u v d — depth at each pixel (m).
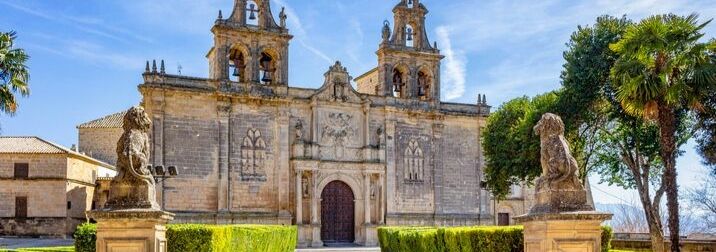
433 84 66.19
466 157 66.62
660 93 32.38
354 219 62.25
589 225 17.02
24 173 66.62
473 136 67.31
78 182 69.94
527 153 50.88
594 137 51.84
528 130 50.31
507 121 56.78
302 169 59.56
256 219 57.84
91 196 73.56
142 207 16.39
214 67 59.78
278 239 44.88
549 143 17.70
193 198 55.97
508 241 25.14
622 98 33.91
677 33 32.44
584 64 46.81
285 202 59.06
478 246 26.80
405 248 39.03
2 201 65.81
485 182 58.56
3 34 40.59
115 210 16.11
